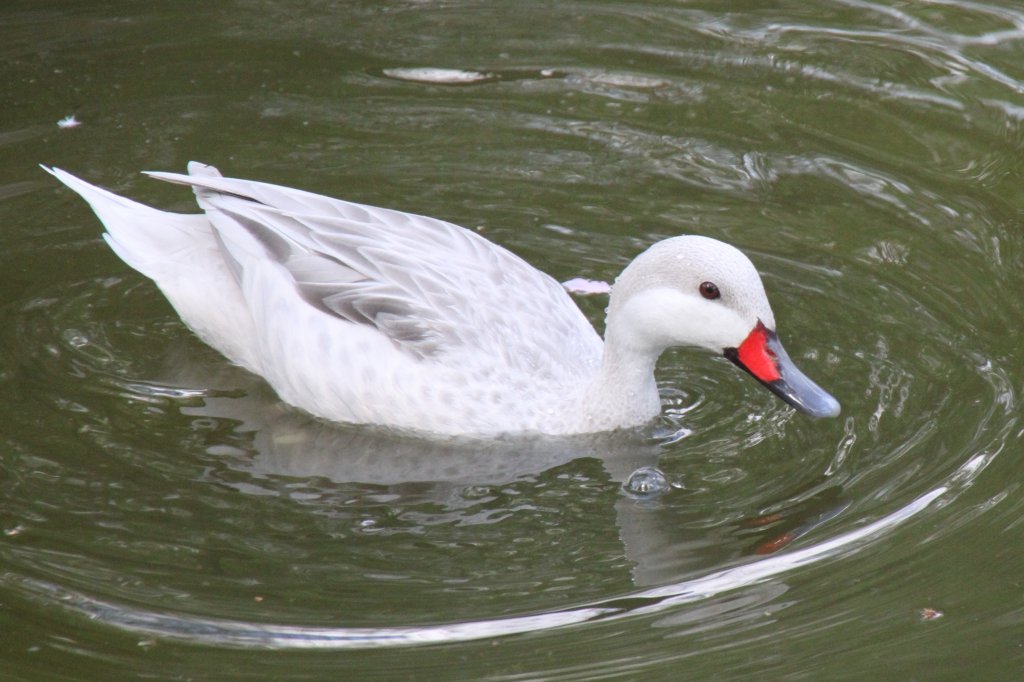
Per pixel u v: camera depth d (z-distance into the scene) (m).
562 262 13.22
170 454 10.73
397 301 11.25
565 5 17.66
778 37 16.91
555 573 9.46
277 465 10.72
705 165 14.65
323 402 11.26
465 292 11.45
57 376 11.55
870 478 10.34
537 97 15.77
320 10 17.53
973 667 8.42
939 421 10.93
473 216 13.83
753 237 13.51
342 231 11.70
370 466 10.82
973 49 16.53
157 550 9.56
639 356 11.05
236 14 17.38
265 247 11.49
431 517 10.13
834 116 15.41
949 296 12.60
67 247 13.28
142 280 12.97
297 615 8.93
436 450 11.08
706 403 11.62
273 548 9.66
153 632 8.73
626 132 15.18
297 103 15.58
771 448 10.90
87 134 14.87
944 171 14.47
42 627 8.76
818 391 10.42
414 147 14.89
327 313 11.22
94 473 10.40
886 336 12.06
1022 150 14.76
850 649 8.61
